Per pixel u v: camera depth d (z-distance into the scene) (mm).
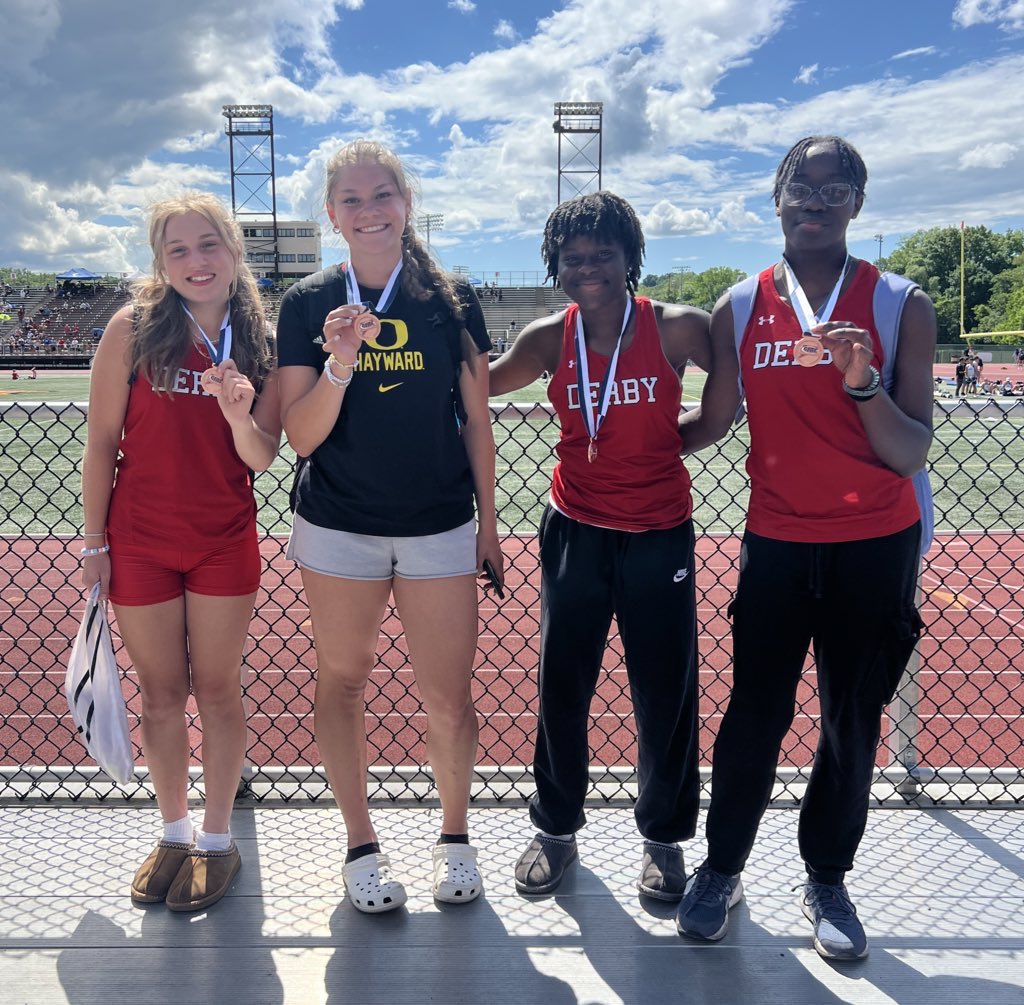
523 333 2424
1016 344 84938
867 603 1976
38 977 1989
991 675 5453
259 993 1940
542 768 2371
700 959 2062
